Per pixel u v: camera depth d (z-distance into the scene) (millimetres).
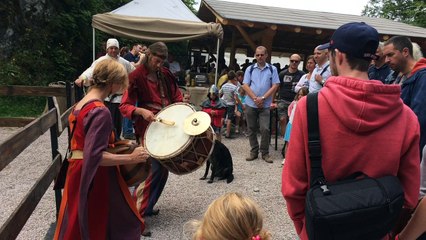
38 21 11055
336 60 1564
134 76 3420
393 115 1456
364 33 1471
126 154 2367
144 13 9172
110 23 8734
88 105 2229
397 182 1442
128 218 2494
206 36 8734
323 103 1492
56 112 3453
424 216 1542
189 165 3188
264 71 5973
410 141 1480
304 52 16062
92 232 2299
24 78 10031
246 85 6055
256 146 6227
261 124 6129
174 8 9547
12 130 7465
